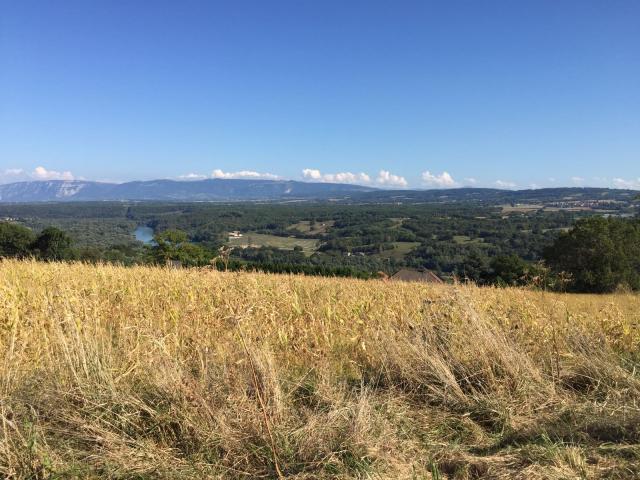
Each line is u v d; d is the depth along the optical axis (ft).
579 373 14.62
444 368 13.70
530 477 8.92
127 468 9.17
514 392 13.17
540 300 24.58
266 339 15.35
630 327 19.88
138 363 12.72
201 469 9.38
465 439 11.28
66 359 12.09
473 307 17.02
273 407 10.98
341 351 17.56
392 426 11.44
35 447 9.28
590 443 10.30
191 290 23.73
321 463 9.61
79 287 24.22
